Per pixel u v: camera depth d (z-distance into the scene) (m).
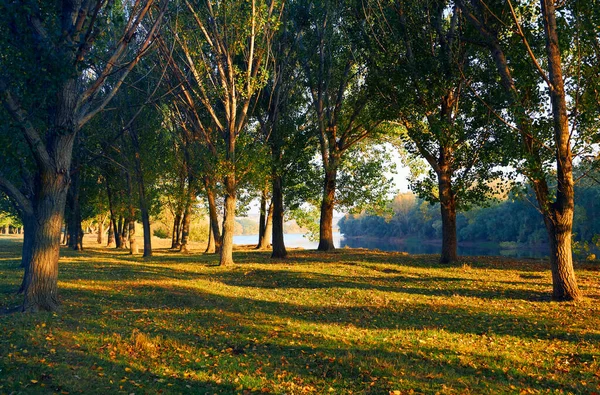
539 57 15.43
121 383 6.78
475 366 7.85
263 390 6.61
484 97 19.22
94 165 33.41
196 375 7.22
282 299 14.75
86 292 14.55
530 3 15.29
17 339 8.50
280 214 28.31
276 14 23.39
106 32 12.73
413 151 23.64
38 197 11.37
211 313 12.09
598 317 11.36
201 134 25.44
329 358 8.13
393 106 21.47
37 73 10.04
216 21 21.97
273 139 27.47
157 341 8.91
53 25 10.54
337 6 25.52
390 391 6.56
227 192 23.94
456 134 20.58
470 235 96.38
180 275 20.50
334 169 30.41
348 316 12.12
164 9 13.66
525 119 13.68
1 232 108.56
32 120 11.36
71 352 8.00
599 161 15.10
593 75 14.03
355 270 21.39
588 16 13.48
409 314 12.29
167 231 75.62
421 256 26.94
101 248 44.72
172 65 22.75
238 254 32.66
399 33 20.88
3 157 11.51
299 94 29.89
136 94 30.92
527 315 11.85
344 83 28.92
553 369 7.74
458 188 21.62
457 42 20.16
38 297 11.27
